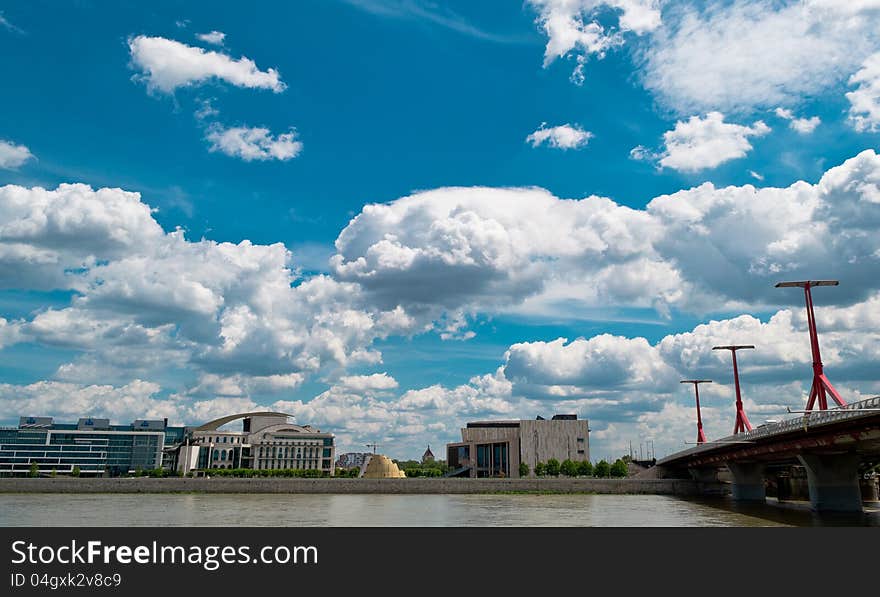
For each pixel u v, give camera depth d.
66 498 134.62
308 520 86.50
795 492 147.25
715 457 141.50
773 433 96.06
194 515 93.94
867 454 102.44
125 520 85.50
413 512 101.69
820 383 117.56
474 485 170.88
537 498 149.62
